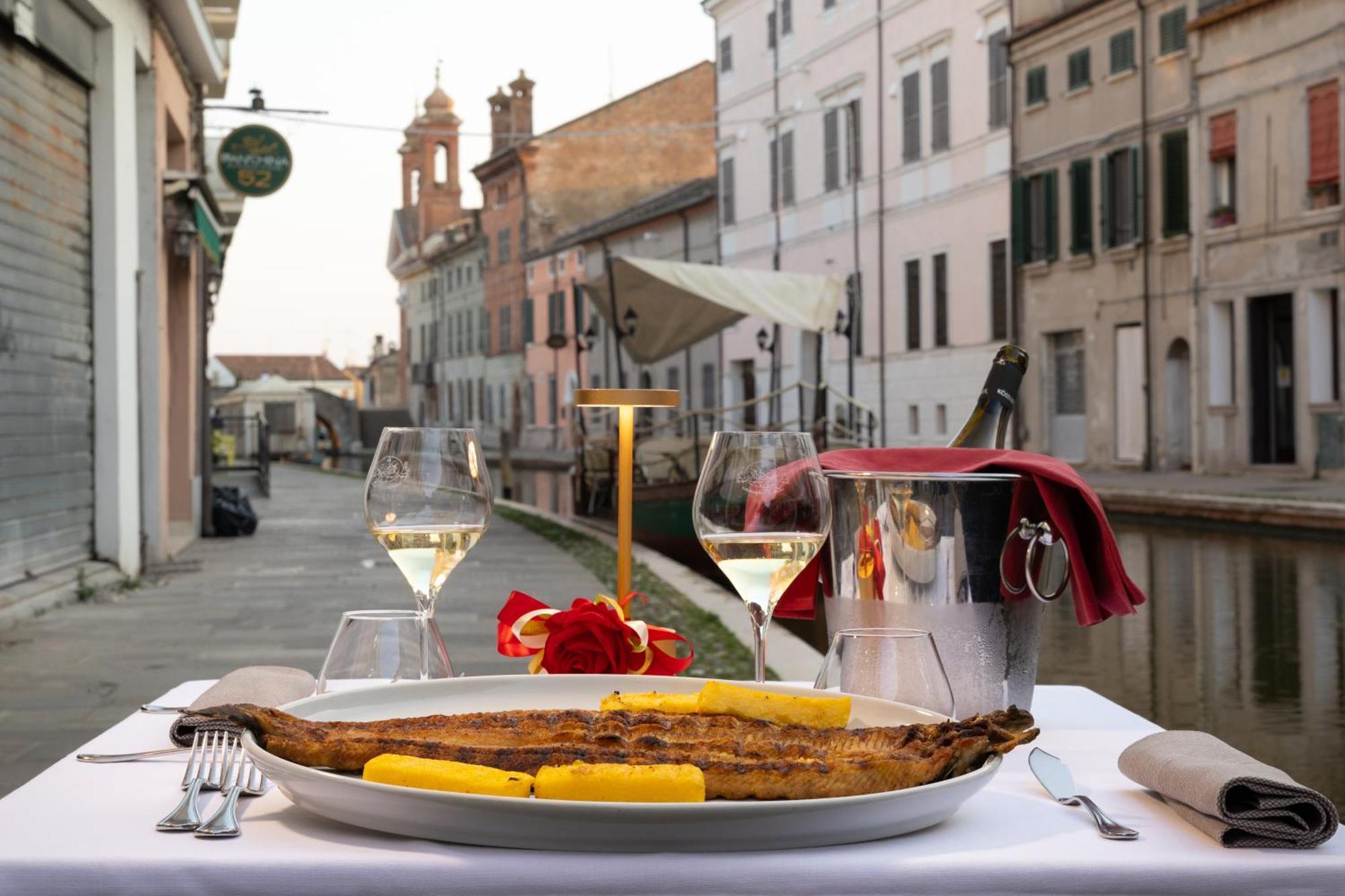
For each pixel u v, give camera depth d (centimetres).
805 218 3806
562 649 182
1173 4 2505
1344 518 1631
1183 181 2502
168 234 1245
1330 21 2173
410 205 9106
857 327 3541
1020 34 2884
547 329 5959
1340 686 730
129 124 1048
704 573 1393
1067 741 169
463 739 133
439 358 7975
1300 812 123
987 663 176
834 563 186
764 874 115
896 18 3338
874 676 150
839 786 122
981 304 3059
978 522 175
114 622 816
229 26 1551
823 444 1557
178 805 136
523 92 6569
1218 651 847
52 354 912
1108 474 2611
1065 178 2809
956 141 3130
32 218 870
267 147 1565
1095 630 941
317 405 7869
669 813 114
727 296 1555
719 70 4284
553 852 119
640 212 4856
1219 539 1612
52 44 878
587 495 1869
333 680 161
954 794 122
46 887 116
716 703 145
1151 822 131
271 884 116
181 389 1475
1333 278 2186
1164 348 2562
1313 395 2233
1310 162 2227
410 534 173
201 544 1412
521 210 6228
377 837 124
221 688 176
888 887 116
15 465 843
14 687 612
